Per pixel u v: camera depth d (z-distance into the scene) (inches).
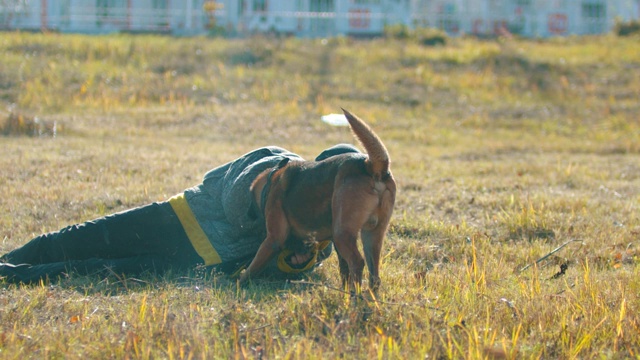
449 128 833.5
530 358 203.6
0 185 440.8
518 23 1592.0
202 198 303.7
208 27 1398.9
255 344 212.8
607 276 294.0
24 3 1414.9
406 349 204.2
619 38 1346.0
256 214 284.7
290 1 1496.1
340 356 201.9
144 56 1051.9
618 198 457.1
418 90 979.9
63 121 735.1
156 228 297.9
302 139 717.3
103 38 1146.7
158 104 877.8
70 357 199.9
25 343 209.9
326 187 255.0
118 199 406.9
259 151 305.3
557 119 888.3
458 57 1139.3
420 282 276.5
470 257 329.7
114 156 544.7
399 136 768.9
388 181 250.1
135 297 257.3
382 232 254.8
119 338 213.9
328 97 925.8
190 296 258.8
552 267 313.7
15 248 319.0
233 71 1008.2
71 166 502.9
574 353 209.0
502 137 803.4
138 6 1470.2
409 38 1288.1
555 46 1264.8
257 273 277.1
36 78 916.0
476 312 239.6
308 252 282.7
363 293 241.9
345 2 1521.9
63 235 295.6
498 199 438.0
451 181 514.6
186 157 558.9
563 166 580.7
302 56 1101.1
